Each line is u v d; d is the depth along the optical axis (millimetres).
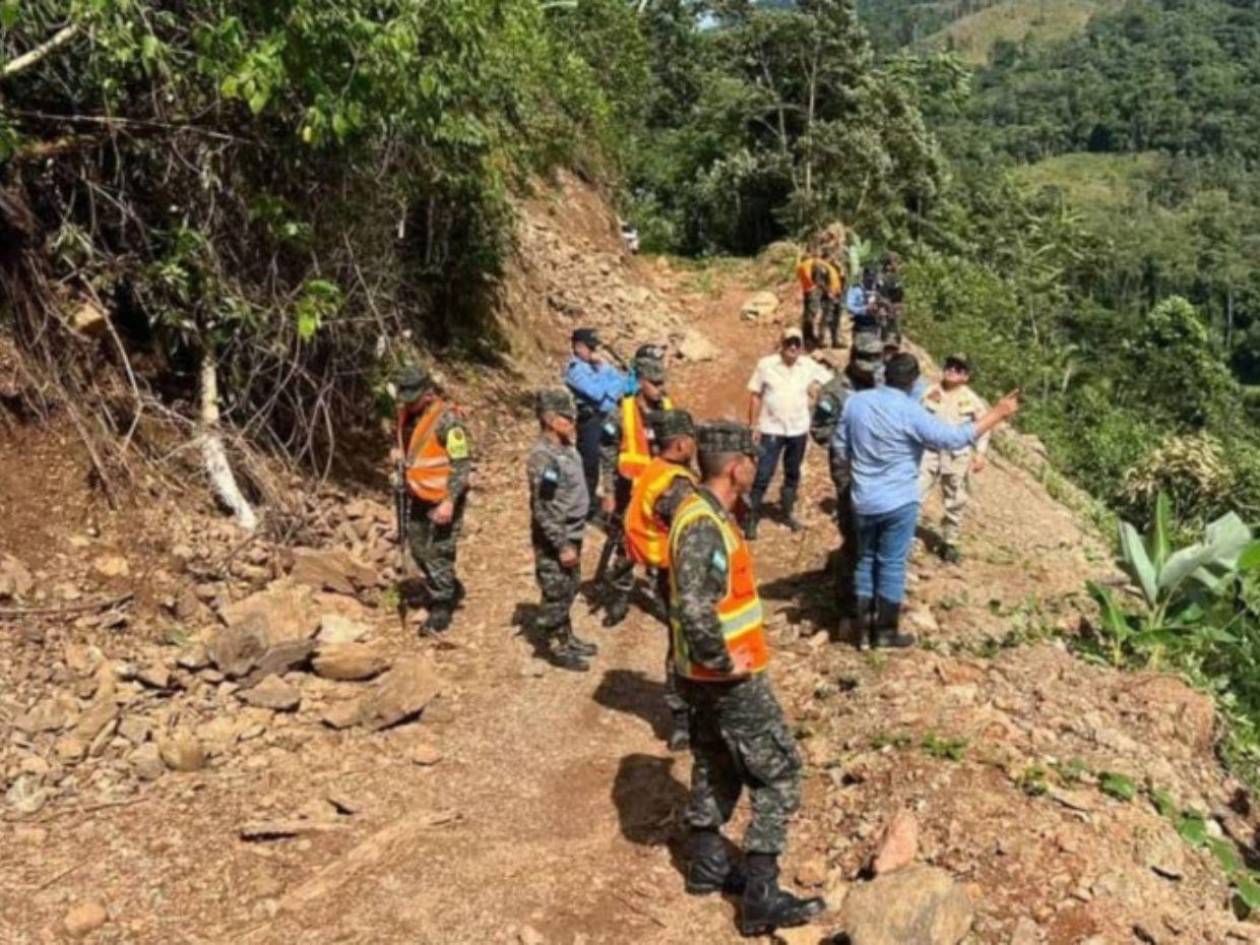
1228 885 5172
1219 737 6855
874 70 35281
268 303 8953
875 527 6902
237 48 7090
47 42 7395
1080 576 9445
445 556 7570
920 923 4473
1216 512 20406
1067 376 34750
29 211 7582
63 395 7492
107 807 5500
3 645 6266
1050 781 5465
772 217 34938
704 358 17797
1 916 4703
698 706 4703
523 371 14445
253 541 7887
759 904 4719
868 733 6090
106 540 7230
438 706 6609
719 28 36344
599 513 9547
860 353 7793
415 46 8367
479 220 13914
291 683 6730
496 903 4980
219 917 4840
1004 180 51125
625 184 29062
